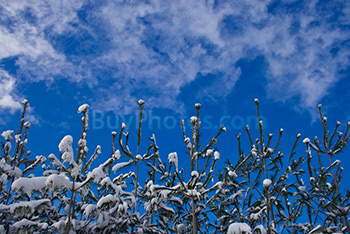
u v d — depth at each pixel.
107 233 6.07
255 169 7.16
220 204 7.34
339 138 7.07
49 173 5.98
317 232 6.14
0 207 5.34
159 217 7.46
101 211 6.21
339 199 6.52
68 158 5.22
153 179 8.12
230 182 6.52
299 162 7.28
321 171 7.26
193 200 6.23
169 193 6.10
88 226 6.30
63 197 6.79
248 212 7.64
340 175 7.02
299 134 7.07
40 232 6.16
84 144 5.52
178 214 7.44
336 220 6.60
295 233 7.04
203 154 6.74
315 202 6.80
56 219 6.95
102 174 5.39
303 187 6.95
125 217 6.15
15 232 5.41
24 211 5.12
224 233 7.73
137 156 6.79
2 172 6.70
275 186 6.67
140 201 7.11
